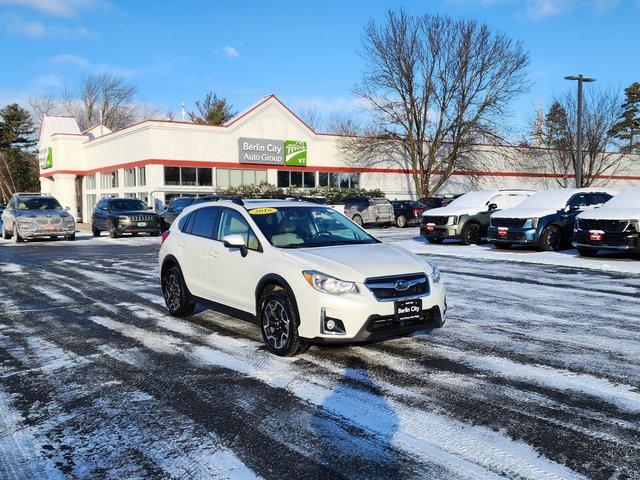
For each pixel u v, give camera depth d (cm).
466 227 1825
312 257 559
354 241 645
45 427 409
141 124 3291
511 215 1617
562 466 337
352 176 4025
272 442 377
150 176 3225
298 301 543
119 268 1334
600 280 1045
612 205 1413
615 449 358
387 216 3055
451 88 3647
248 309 622
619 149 4731
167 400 457
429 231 1872
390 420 409
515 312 768
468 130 3684
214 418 419
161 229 2509
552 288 962
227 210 690
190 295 736
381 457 353
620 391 461
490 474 328
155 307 849
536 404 435
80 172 4288
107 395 471
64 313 810
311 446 370
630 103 6191
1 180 6456
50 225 2136
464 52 3562
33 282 1114
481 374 507
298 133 3728
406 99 3778
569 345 599
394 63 3656
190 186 3344
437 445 368
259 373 520
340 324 520
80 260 1515
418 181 3934
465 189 4484
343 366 536
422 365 535
